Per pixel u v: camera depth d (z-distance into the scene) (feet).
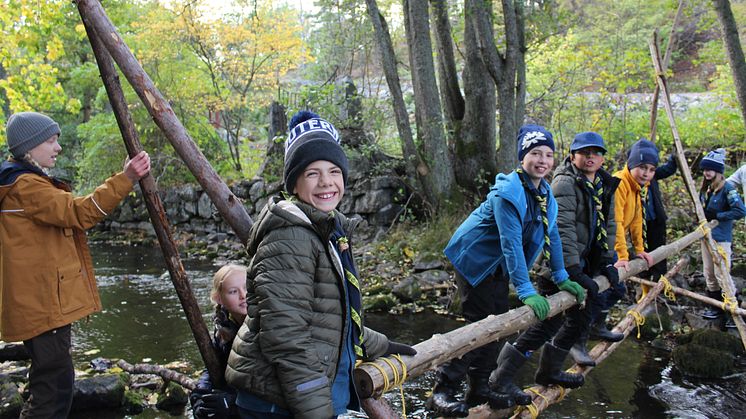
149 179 8.03
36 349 9.82
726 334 19.22
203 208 45.11
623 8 54.39
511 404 11.43
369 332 7.79
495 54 29.76
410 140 33.47
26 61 27.71
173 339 20.76
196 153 8.17
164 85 50.83
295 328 6.30
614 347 15.28
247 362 6.67
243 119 75.00
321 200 6.91
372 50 51.67
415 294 25.34
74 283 10.18
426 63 31.76
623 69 35.12
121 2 54.75
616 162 33.63
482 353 11.44
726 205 21.63
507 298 11.99
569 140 37.32
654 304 21.27
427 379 16.97
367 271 28.99
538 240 11.41
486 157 34.30
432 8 35.58
